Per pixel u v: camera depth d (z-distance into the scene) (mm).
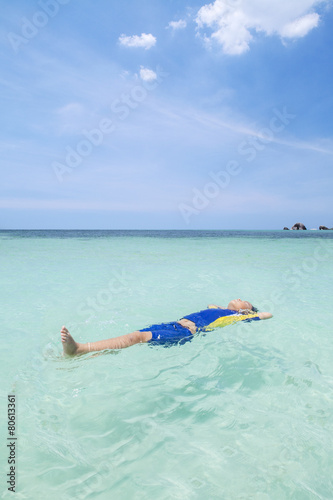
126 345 3678
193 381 3006
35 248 18656
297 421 2377
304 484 1793
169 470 1882
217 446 2090
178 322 4430
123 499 1670
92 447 2064
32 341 3969
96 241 27984
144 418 2398
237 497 1696
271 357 3578
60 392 2764
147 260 12930
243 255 15461
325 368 3299
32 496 1668
